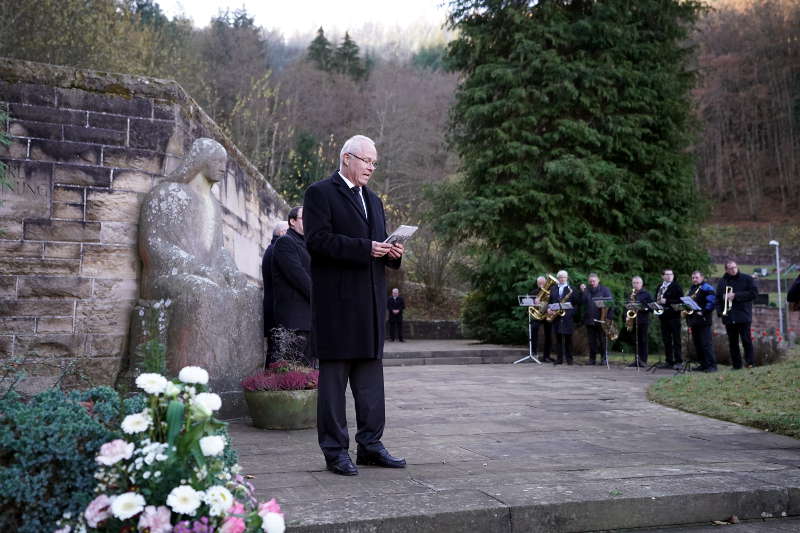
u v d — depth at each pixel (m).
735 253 49.75
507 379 9.75
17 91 5.47
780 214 58.12
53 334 5.38
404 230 3.53
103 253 5.60
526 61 17.05
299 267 6.02
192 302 5.39
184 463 2.06
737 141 61.41
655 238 16.88
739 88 60.66
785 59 58.59
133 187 5.78
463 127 18.59
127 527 1.97
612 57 16.94
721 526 2.98
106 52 14.82
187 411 2.10
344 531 2.51
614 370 11.52
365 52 58.88
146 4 26.95
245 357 5.75
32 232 5.43
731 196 61.59
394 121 36.19
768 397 6.49
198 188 5.96
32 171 5.46
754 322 26.80
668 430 5.18
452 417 5.88
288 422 5.06
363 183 3.74
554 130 17.20
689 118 17.95
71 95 5.64
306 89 38.88
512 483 3.20
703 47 58.84
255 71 35.16
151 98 5.93
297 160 24.53
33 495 2.01
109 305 5.56
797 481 3.28
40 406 2.34
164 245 5.65
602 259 16.14
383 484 3.19
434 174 33.03
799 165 58.28
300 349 5.95
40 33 13.34
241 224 9.10
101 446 2.07
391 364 13.83
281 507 2.72
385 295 3.70
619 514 2.88
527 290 15.95
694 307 10.24
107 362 5.47
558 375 10.46
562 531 2.79
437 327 23.17
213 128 7.34
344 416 3.61
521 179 16.77
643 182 17.03
